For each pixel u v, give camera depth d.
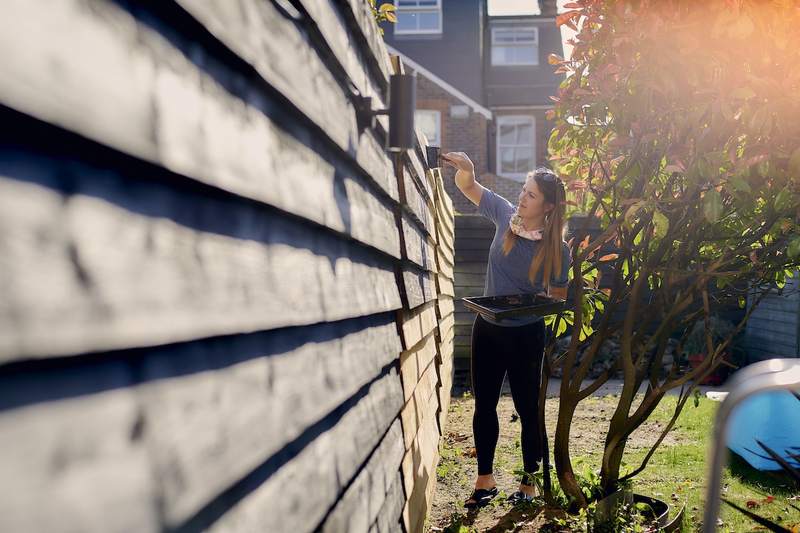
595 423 7.07
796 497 2.11
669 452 5.71
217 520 0.95
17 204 0.62
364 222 2.13
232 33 1.08
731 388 1.42
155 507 0.77
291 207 1.33
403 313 3.07
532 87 23.02
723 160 3.43
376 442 2.12
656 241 4.15
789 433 1.37
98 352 0.70
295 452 1.31
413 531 3.04
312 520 1.33
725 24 3.13
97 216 0.74
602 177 4.39
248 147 1.16
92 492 0.67
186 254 0.92
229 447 0.98
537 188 4.16
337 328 1.76
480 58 23.11
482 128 20.55
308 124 1.53
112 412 0.73
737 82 3.26
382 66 2.65
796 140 3.36
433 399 4.99
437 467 5.36
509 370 4.33
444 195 7.36
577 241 4.12
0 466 0.56
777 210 3.65
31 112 0.62
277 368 1.24
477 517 4.07
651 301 4.21
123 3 0.81
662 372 10.91
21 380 0.61
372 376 2.09
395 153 3.07
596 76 3.77
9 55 0.60
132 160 0.80
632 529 3.53
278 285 1.25
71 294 0.67
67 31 0.69
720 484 1.40
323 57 1.71
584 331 4.62
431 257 5.17
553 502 4.12
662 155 3.81
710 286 7.67
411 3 23.56
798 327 10.58
